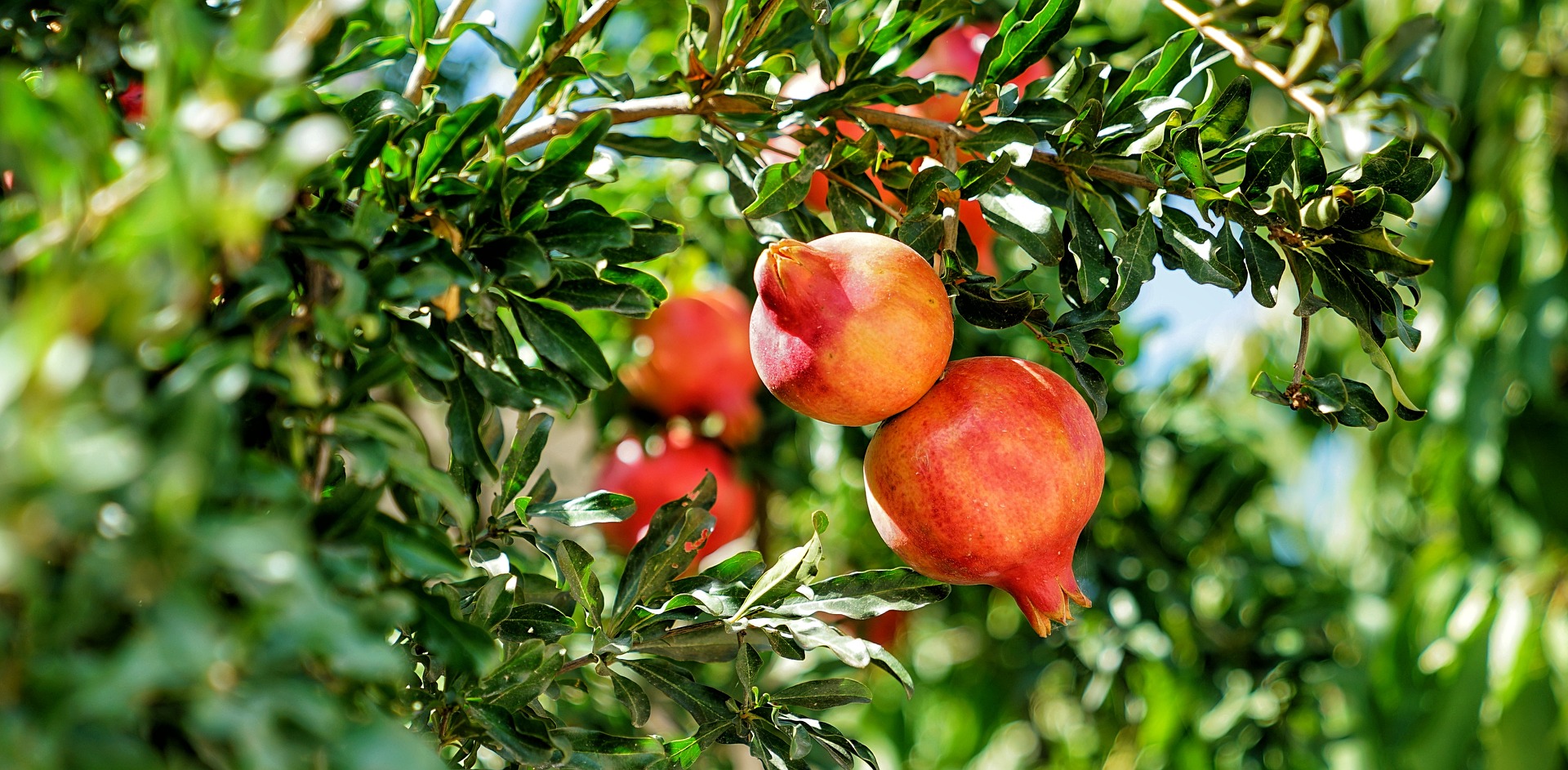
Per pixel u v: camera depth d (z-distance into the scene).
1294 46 0.76
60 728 0.55
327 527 0.67
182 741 0.62
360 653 0.60
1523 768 1.69
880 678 1.79
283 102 0.64
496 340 0.77
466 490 0.81
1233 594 1.46
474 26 0.85
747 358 1.24
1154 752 1.46
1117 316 0.83
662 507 0.83
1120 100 0.86
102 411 0.57
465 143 0.75
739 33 0.88
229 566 0.60
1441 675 1.70
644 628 0.82
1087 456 0.81
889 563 1.45
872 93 0.87
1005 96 0.86
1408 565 1.94
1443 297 1.81
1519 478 1.80
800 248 0.81
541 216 0.76
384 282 0.69
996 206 0.84
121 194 0.62
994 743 1.75
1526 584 1.77
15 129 0.61
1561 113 1.77
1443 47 1.75
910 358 0.80
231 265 0.65
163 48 0.63
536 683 0.77
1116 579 1.33
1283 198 0.81
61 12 0.75
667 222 0.80
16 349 0.55
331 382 0.68
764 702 0.82
